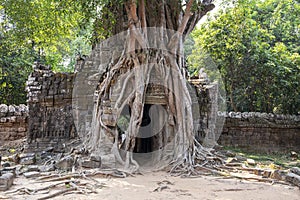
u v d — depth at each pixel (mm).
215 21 16719
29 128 11992
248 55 16484
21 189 6457
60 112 12062
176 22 10805
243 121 14883
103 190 6832
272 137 15219
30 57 17484
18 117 13031
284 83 16016
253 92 17141
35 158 10062
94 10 9352
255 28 16844
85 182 7387
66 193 6465
